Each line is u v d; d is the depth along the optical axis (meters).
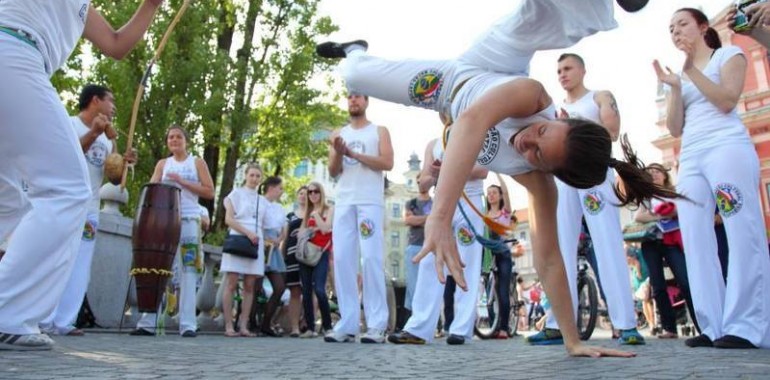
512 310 7.60
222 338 5.51
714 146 3.68
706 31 3.93
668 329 5.81
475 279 4.75
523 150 2.51
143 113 13.51
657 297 5.85
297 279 6.88
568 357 2.94
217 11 14.48
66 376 1.99
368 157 4.80
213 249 8.04
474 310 4.71
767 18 3.08
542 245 2.98
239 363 2.59
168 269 4.85
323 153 16.62
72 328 4.69
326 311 6.42
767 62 23.17
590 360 2.78
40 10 2.75
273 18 15.83
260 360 2.77
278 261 7.01
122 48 3.23
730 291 3.56
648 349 3.64
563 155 2.33
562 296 3.00
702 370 2.31
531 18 2.56
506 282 6.86
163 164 5.67
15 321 2.82
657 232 5.79
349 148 4.93
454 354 3.32
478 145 2.15
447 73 2.95
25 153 2.70
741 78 3.68
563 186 4.43
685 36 3.77
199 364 2.51
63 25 2.87
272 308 6.91
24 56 2.65
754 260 3.49
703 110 3.80
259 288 7.38
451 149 2.12
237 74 14.35
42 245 2.80
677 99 3.87
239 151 15.73
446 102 2.98
